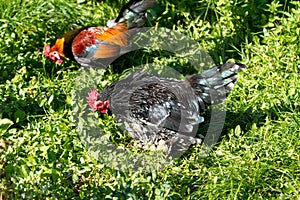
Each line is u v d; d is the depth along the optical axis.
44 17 9.20
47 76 8.50
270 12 9.34
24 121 7.67
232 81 7.26
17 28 8.94
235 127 7.68
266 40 8.89
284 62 8.50
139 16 9.15
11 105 7.70
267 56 8.65
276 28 8.95
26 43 8.95
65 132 7.29
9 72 8.50
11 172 6.11
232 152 7.16
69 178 6.79
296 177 6.77
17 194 6.02
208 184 6.66
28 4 9.22
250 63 8.67
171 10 9.62
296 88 7.95
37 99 7.89
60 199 6.30
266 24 9.16
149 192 6.41
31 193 6.16
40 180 6.36
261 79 8.31
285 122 7.32
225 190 6.50
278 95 7.90
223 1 9.18
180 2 9.65
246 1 9.23
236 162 6.91
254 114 7.80
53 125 7.37
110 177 6.87
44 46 8.94
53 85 8.20
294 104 7.70
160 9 9.70
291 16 8.88
